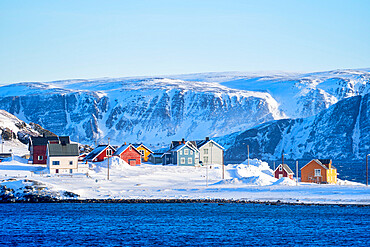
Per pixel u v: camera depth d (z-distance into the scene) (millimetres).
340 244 128250
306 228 145750
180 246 126312
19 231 140500
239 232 141000
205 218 158875
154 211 169625
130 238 133750
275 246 126625
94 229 143625
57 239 132125
